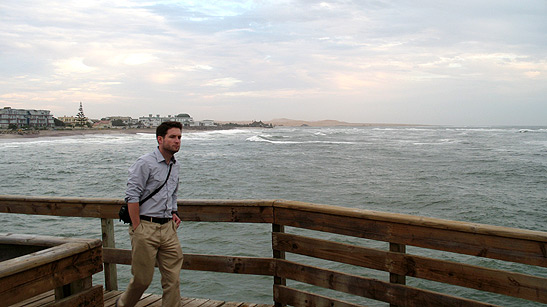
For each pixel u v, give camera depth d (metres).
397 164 32.84
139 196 3.05
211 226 12.08
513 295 2.51
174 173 3.21
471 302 2.63
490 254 2.57
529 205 15.97
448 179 23.77
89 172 28.67
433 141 72.69
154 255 3.10
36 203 4.11
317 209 3.21
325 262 9.48
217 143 69.88
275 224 3.51
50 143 68.88
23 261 2.11
